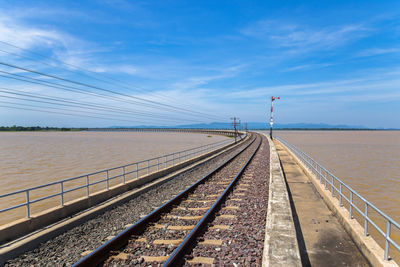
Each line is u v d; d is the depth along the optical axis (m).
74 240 7.25
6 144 79.88
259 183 13.69
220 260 5.49
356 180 23.20
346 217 7.76
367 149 58.44
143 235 7.00
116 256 5.81
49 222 8.00
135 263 5.48
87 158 40.66
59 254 6.41
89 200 9.81
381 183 21.89
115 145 70.56
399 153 48.81
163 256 5.76
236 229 7.23
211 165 22.36
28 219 7.35
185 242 5.94
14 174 27.42
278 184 11.97
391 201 16.61
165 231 7.26
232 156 28.27
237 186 13.12
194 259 5.55
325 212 9.38
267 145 43.53
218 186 13.26
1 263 5.98
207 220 7.83
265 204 9.80
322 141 94.38
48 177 25.55
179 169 19.69
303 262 5.75
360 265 5.63
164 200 11.19
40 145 74.19
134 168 29.42
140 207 10.27
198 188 12.84
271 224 6.78
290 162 22.97
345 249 6.39
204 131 167.88
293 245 5.53
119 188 11.78
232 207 9.38
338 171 28.03
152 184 13.82
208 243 6.35
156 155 43.38
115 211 9.81
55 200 16.52
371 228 11.66
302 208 9.88
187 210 9.32
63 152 51.62
